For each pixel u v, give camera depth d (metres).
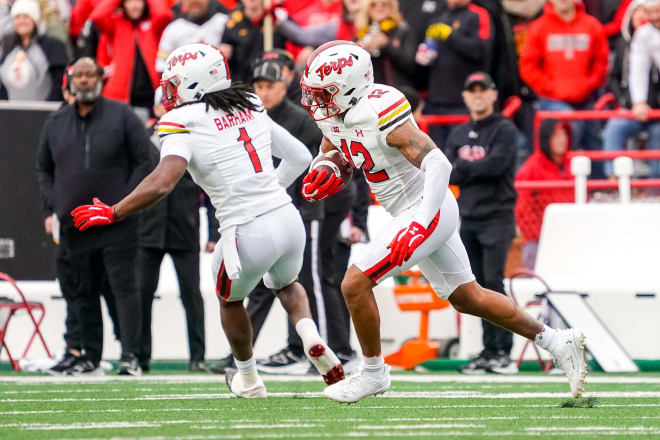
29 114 36.00
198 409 19.20
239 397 21.97
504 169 31.64
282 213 20.66
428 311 34.31
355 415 18.03
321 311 30.61
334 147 19.88
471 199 32.03
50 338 35.81
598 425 16.61
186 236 31.94
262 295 30.05
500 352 32.12
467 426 16.28
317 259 30.47
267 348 35.34
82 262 29.61
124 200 19.25
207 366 33.66
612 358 32.81
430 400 21.41
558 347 19.84
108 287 32.69
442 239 18.83
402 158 18.78
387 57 39.16
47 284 35.91
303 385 26.05
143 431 15.55
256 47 38.47
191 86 20.36
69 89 29.66
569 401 20.11
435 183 18.05
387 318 36.12
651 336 34.31
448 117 39.28
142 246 31.92
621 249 34.84
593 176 39.00
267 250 20.45
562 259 35.44
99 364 30.59
